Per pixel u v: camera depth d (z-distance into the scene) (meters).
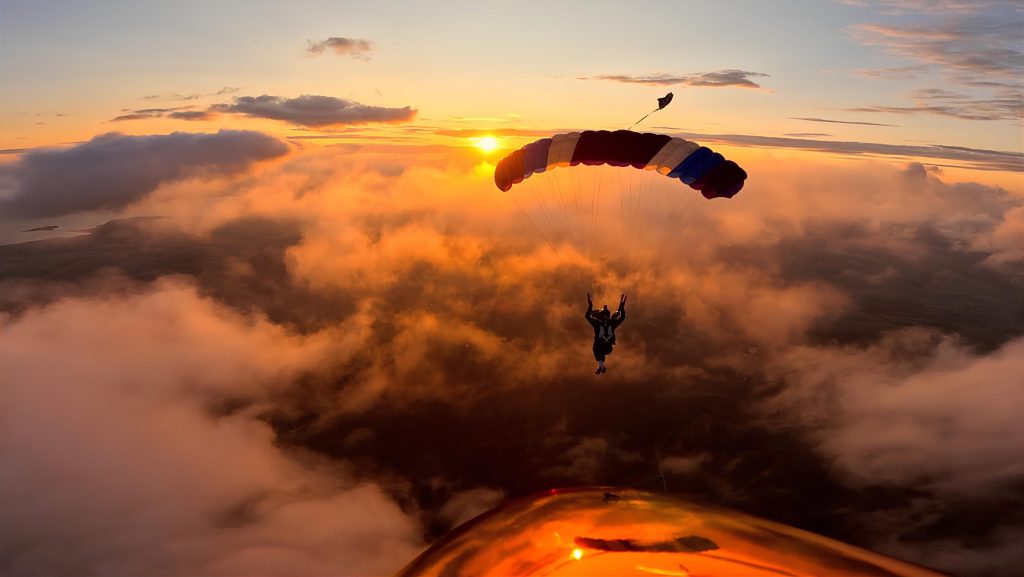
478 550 5.84
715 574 5.24
